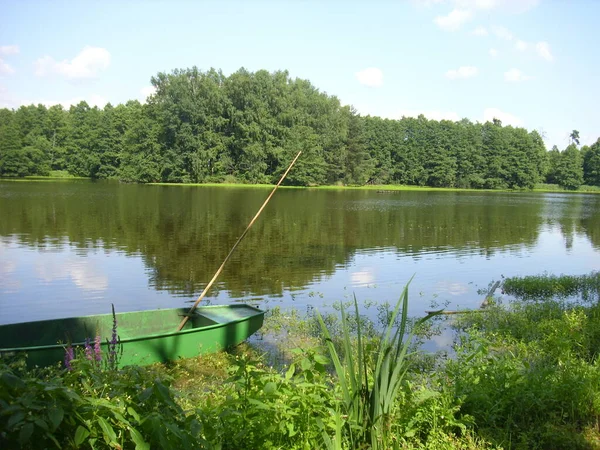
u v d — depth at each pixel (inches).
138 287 567.5
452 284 646.5
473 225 1341.0
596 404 220.5
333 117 3127.5
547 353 336.2
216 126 2849.4
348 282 633.0
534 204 2348.7
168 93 2819.9
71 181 3004.4
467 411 213.2
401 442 177.8
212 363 334.0
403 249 914.7
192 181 2866.6
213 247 846.5
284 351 370.9
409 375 243.3
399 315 489.4
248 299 536.7
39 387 122.9
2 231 971.9
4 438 117.3
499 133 4077.3
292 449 154.4
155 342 323.3
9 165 3198.8
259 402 150.8
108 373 153.7
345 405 161.8
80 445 127.3
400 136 3846.0
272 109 2881.4
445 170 3870.6
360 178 3358.8
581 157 4574.3
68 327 351.6
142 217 1234.6
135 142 2933.1
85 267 663.1
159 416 129.9
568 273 748.0
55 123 3612.2
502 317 465.1
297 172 2908.5
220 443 141.2
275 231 1085.1
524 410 216.7
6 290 543.5
